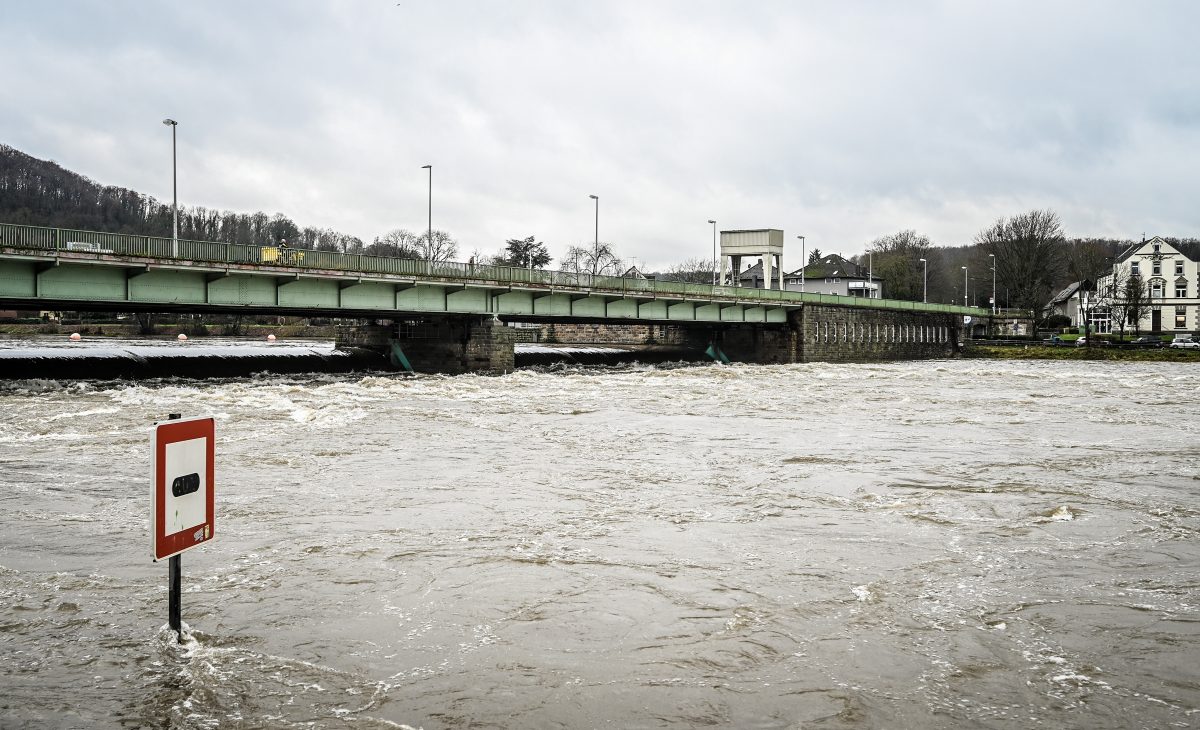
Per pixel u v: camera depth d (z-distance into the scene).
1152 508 18.42
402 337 68.62
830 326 102.12
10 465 21.97
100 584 12.21
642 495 19.31
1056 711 8.51
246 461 23.14
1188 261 149.50
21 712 8.20
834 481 21.38
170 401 37.25
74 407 34.19
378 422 32.53
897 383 62.72
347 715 8.24
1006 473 22.86
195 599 11.60
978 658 9.84
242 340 102.50
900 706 8.58
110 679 8.99
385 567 13.27
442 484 20.31
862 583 12.66
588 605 11.58
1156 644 10.34
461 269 61.41
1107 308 143.00
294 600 11.62
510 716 8.27
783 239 112.06
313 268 53.00
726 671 9.41
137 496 18.47
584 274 72.19
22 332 111.25
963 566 13.66
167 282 46.97
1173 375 78.12
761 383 59.72
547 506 18.00
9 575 12.66
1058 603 11.84
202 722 8.05
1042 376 74.75
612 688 8.93
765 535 15.59
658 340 106.56
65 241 42.41
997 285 187.12
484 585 12.41
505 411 37.88
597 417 36.19
